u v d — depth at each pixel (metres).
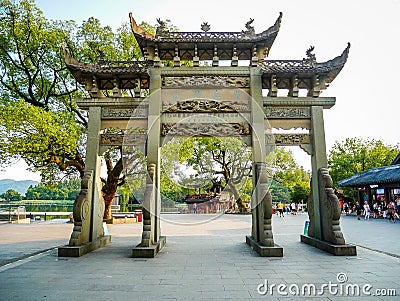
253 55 12.37
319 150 11.93
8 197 81.75
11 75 21.81
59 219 31.91
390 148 47.59
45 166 22.47
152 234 10.70
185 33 12.38
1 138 16.62
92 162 11.91
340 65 11.94
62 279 7.26
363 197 39.31
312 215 12.41
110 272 7.93
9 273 7.84
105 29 23.73
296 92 12.23
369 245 12.69
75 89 23.72
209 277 7.42
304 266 8.55
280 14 11.75
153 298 5.89
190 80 12.20
